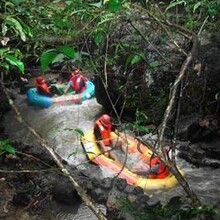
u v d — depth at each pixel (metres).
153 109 6.29
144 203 5.46
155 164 6.53
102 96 9.02
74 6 4.34
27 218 5.56
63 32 4.73
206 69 7.16
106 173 6.62
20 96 10.31
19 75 10.55
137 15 4.57
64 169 2.48
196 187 6.39
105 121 7.29
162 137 2.59
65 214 5.69
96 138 7.38
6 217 5.52
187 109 7.66
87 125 8.84
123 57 7.16
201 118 7.64
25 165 6.57
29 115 9.41
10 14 4.88
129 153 6.90
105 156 7.01
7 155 6.60
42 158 6.71
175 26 3.57
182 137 7.57
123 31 6.94
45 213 5.69
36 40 5.30
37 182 6.17
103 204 5.82
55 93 10.13
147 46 6.95
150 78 7.71
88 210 5.75
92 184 6.10
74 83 10.12
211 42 7.21
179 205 3.27
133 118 8.41
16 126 8.68
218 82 7.29
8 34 6.18
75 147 7.77
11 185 6.14
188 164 7.08
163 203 5.86
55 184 5.98
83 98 9.99
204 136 7.55
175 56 6.88
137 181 6.36
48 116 9.34
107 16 3.86
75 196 5.87
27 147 7.06
